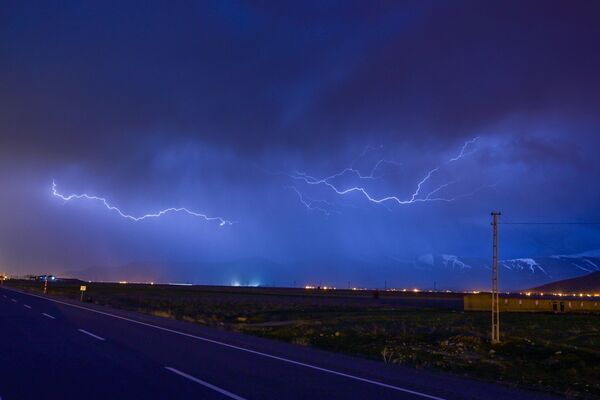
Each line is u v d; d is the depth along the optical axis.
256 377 13.33
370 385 13.09
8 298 50.41
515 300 58.66
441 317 47.59
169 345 19.02
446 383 13.95
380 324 39.72
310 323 38.72
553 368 21.47
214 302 68.50
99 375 12.57
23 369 13.08
